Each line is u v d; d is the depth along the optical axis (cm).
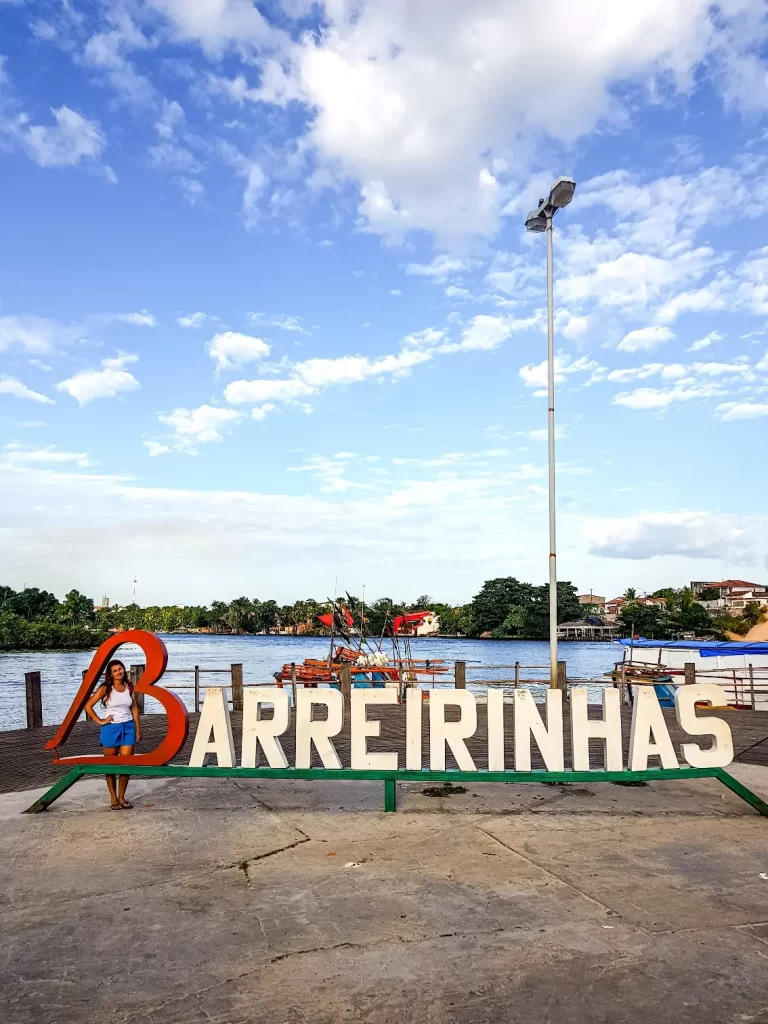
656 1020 364
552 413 1102
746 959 428
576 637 12525
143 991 396
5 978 412
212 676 4050
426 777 751
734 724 1582
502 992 391
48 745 786
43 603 11881
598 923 479
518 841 664
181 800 824
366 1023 363
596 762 1084
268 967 421
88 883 559
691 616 10112
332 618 2267
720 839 671
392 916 492
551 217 1128
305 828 708
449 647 12162
